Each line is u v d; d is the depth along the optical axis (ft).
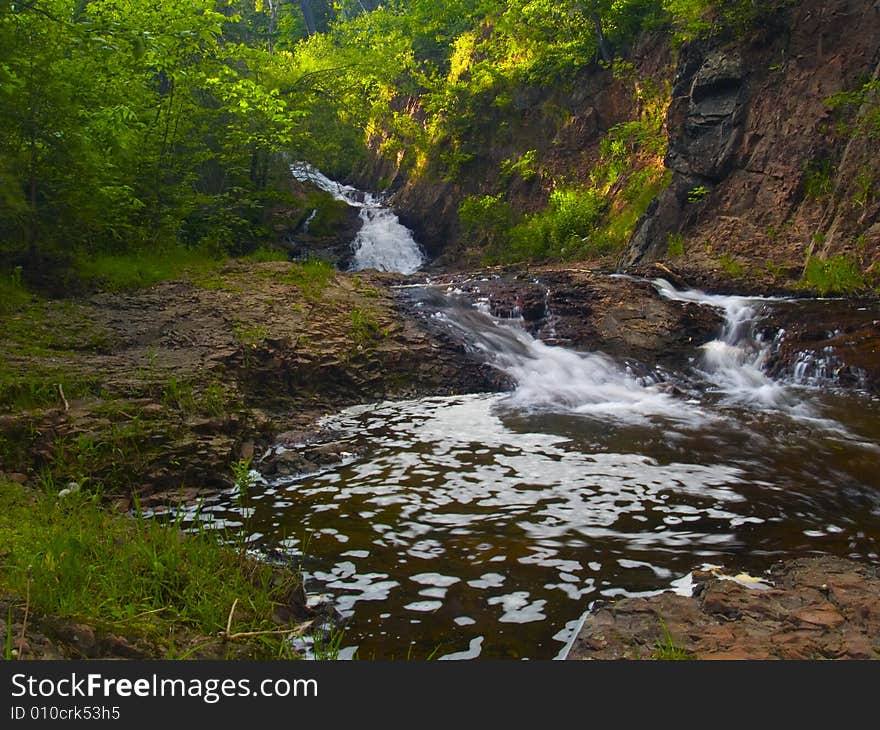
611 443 26.66
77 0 50.52
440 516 19.65
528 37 90.27
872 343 36.91
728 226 56.44
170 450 22.33
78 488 18.39
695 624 13.14
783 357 37.81
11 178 37.52
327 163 120.57
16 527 15.15
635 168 73.46
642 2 78.13
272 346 33.73
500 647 13.12
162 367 28.45
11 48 38.37
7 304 34.88
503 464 24.14
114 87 47.44
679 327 42.37
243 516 19.83
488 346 40.65
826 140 52.95
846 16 54.24
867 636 12.47
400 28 119.96
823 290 46.70
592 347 41.86
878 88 48.73
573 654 12.33
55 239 43.57
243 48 68.08
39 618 11.19
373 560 16.94
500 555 17.12
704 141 60.44
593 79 83.30
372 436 27.84
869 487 21.95
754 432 28.12
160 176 54.60
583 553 17.25
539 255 76.54
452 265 89.40
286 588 14.52
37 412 22.16
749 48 58.75
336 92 86.94
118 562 13.76
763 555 17.12
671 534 18.38
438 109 103.09
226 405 26.09
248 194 71.56
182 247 54.19
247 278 45.16
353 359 35.58
